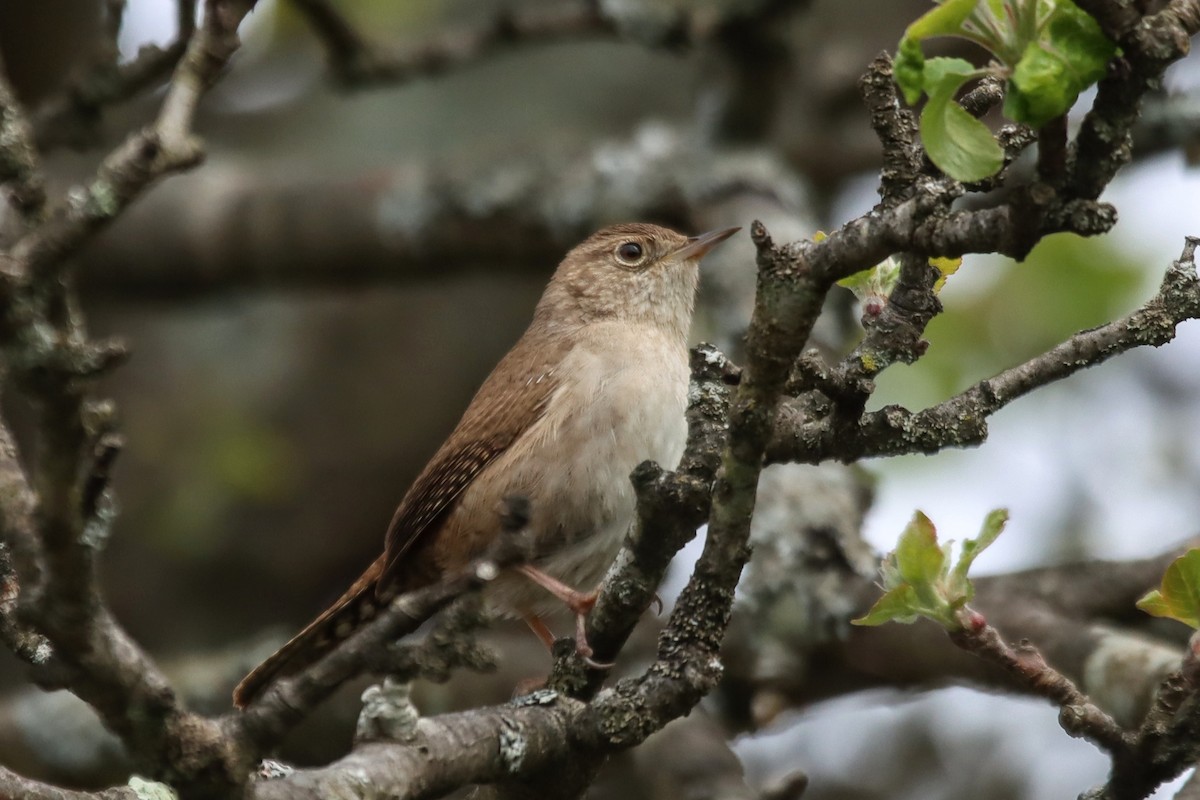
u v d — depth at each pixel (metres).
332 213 13.34
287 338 14.93
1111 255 12.59
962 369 12.48
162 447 14.01
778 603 9.73
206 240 13.38
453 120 16.03
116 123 14.48
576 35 12.27
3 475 4.76
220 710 10.50
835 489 10.39
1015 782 11.96
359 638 4.55
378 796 5.45
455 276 13.58
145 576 13.65
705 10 12.47
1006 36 4.27
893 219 4.70
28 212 3.96
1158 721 5.76
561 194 12.86
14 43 13.30
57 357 3.84
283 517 14.12
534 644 11.02
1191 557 5.57
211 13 4.30
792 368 5.21
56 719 10.64
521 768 5.96
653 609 9.33
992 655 5.79
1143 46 4.20
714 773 8.99
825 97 13.96
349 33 11.91
